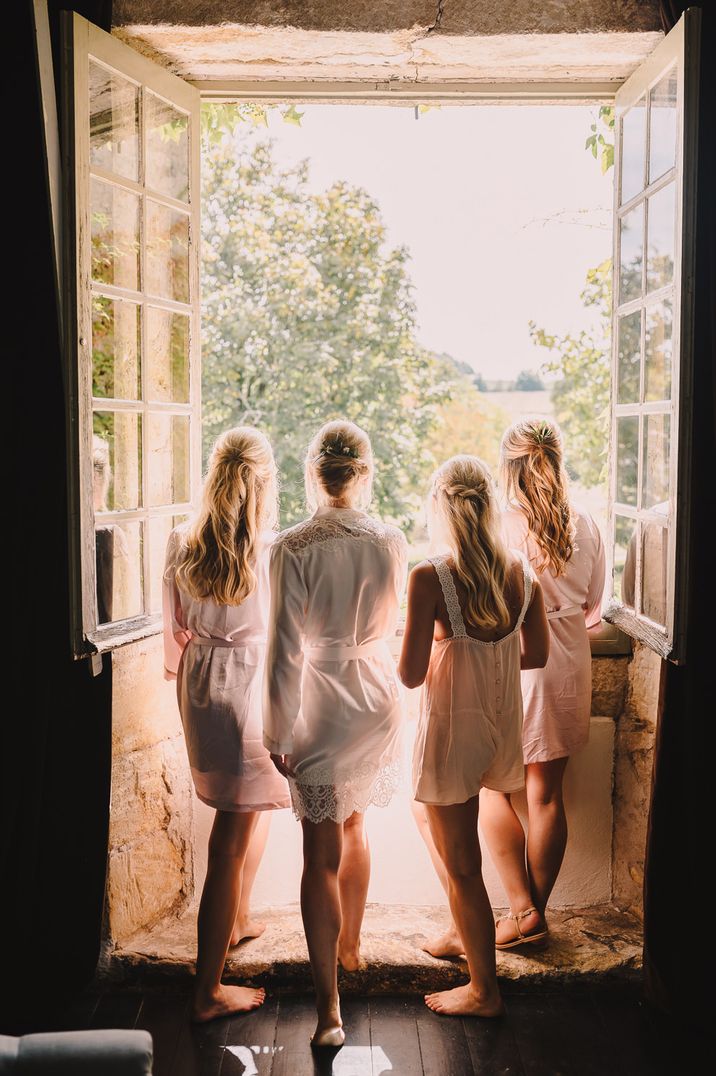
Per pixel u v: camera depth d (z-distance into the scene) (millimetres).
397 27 2736
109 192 2676
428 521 2670
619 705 3146
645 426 2809
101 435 2668
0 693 2428
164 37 2801
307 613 2504
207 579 2596
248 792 2615
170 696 3121
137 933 2969
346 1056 2459
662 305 2633
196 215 3131
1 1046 1440
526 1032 2582
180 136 3021
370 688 2561
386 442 9906
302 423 9836
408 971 2777
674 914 2617
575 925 3043
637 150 2873
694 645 2469
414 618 2527
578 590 2896
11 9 2326
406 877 3158
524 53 2873
